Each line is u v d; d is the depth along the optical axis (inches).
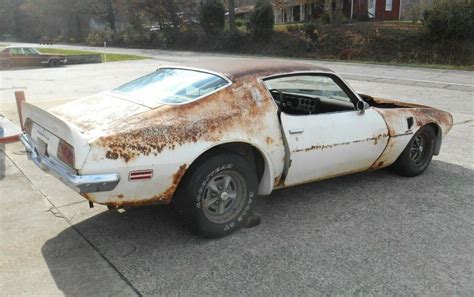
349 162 180.7
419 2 1312.7
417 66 946.1
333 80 179.3
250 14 1513.3
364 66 948.6
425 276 127.1
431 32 1118.4
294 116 161.0
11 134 273.3
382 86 611.5
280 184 164.1
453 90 571.8
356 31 1282.0
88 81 687.7
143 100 148.6
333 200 182.1
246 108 148.7
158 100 146.3
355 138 177.3
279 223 160.4
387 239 148.9
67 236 149.9
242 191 152.1
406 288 121.3
